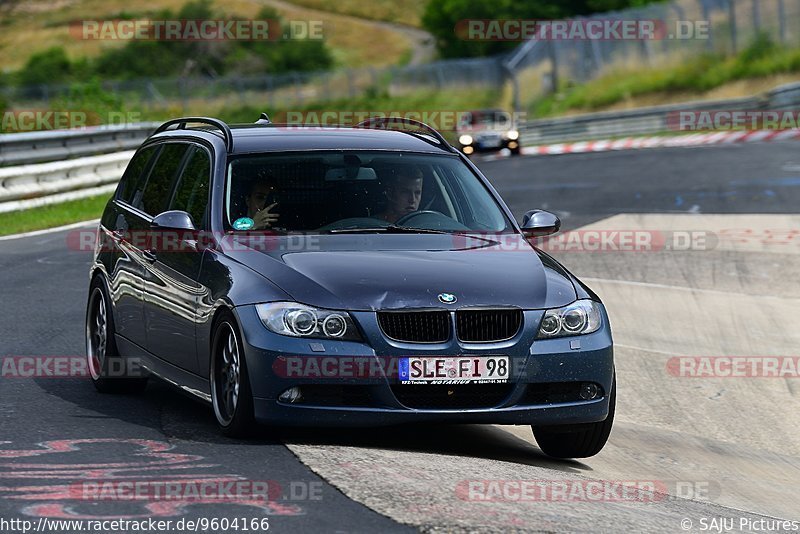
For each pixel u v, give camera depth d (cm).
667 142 12925
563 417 2045
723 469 2430
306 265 2050
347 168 2364
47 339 3169
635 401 2967
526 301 2033
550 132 15100
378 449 1956
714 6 17438
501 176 9225
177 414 2286
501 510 1602
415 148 2489
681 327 3703
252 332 1953
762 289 4247
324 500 1590
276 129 2542
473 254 2178
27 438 1998
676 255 4959
